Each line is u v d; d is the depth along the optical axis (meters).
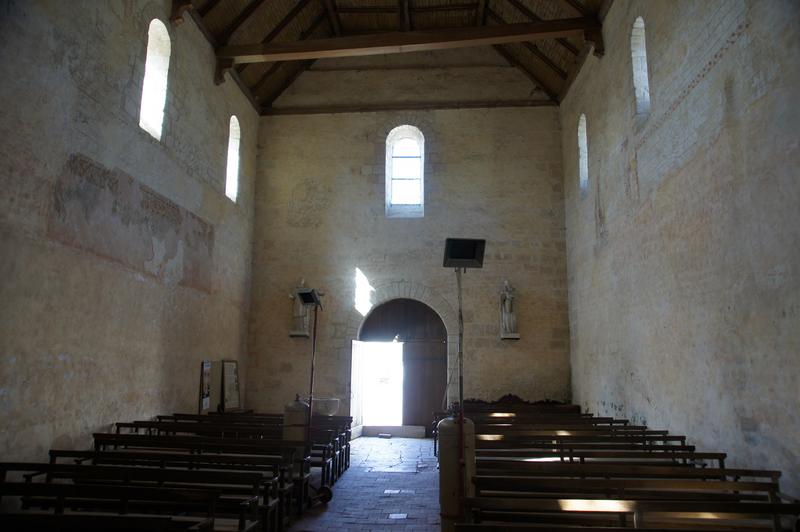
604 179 11.40
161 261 10.09
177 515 6.09
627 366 10.09
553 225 14.84
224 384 12.80
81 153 7.89
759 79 6.12
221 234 12.95
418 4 14.91
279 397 14.40
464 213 15.02
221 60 12.71
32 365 6.91
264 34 13.97
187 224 11.17
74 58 7.77
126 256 8.95
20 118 6.79
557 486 5.12
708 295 7.22
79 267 7.80
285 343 14.64
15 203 6.70
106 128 8.47
